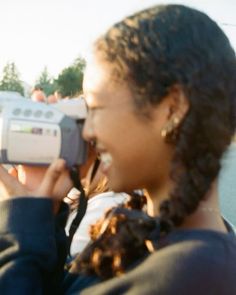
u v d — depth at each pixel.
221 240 0.89
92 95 0.94
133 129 0.91
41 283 1.05
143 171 0.93
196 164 0.87
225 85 0.89
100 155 1.04
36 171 1.12
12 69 39.84
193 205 0.88
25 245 1.02
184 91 0.86
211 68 0.88
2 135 1.07
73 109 1.11
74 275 1.08
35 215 1.05
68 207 1.17
